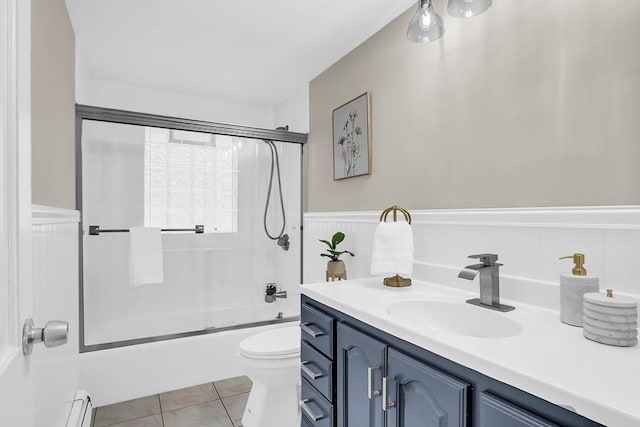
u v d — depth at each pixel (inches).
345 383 50.3
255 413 71.4
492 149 57.3
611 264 42.6
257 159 117.0
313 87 114.5
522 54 52.9
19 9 23.4
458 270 61.5
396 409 40.3
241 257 115.7
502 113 55.7
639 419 21.5
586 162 45.4
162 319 105.1
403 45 76.1
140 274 97.1
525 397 28.2
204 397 87.6
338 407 51.9
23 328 23.9
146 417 78.4
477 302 51.7
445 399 34.3
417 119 72.3
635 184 40.8
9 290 21.8
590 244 44.6
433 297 55.7
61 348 60.1
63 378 61.9
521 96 53.0
